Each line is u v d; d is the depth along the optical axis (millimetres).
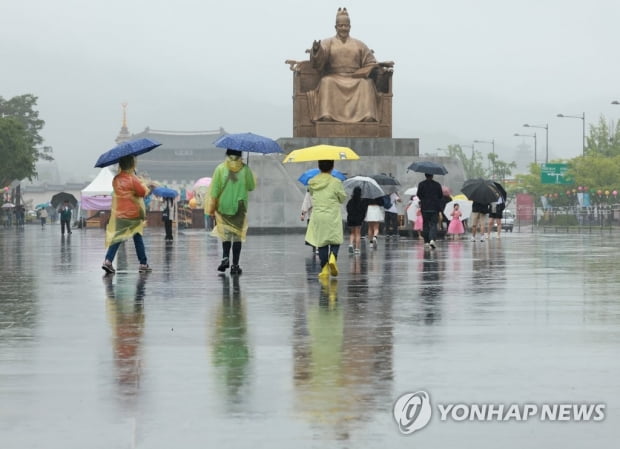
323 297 14344
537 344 9742
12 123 101500
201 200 67000
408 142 45625
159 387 7680
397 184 38156
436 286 16000
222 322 11547
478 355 9102
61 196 56594
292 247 30109
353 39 46094
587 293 14750
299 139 45000
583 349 9430
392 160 45156
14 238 44656
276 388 7621
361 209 25906
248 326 11188
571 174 101562
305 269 20203
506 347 9562
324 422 6520
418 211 37969
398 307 12992
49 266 21844
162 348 9617
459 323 11359
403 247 30156
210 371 8352
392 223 41062
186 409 6910
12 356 9164
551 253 26391
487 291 15125
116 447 5941
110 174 68812
